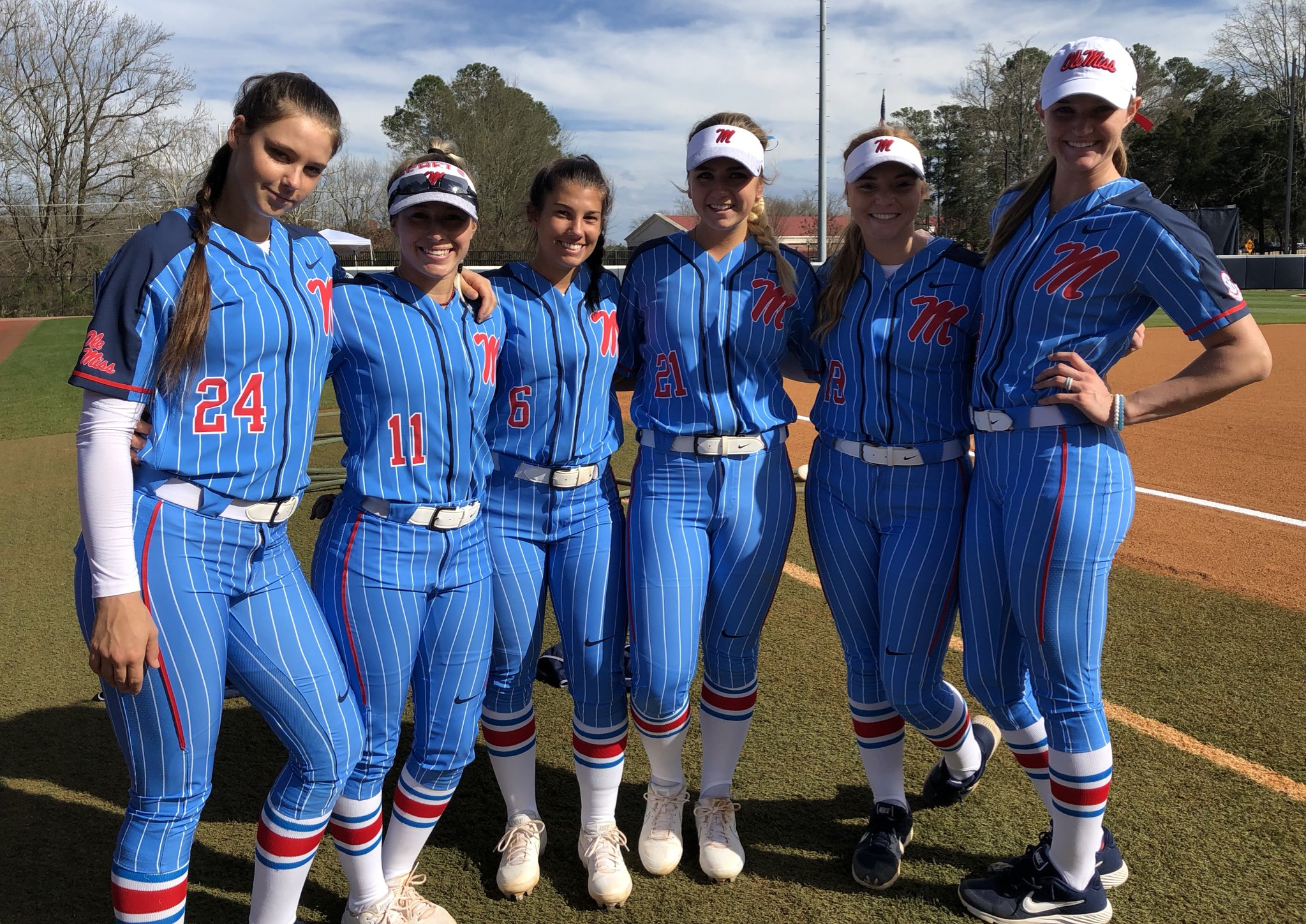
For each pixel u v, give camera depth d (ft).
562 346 7.72
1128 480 7.17
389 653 7.02
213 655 6.03
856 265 8.16
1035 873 7.46
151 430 5.86
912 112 160.15
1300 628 12.69
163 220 5.89
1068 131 6.96
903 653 7.96
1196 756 9.58
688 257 8.14
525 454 7.86
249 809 9.23
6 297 119.14
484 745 10.71
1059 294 6.95
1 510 20.56
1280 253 150.20
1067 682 7.18
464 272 7.54
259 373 6.01
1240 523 17.71
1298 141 137.90
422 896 7.80
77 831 8.75
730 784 8.67
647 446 8.29
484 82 159.84
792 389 39.22
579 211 7.50
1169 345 49.42
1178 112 148.05
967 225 151.43
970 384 8.12
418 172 6.66
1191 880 7.76
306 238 6.76
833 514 8.31
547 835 8.76
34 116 125.70
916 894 7.80
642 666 7.95
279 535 6.41
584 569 7.97
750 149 7.60
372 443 6.95
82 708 11.23
